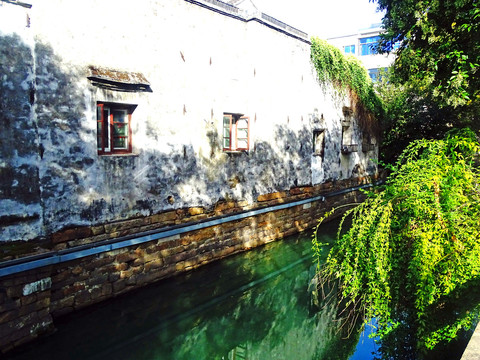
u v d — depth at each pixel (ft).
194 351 16.85
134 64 19.47
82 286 17.54
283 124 30.89
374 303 15.46
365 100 44.01
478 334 9.53
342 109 39.60
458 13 24.68
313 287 22.93
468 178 14.83
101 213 18.24
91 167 17.67
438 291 13.62
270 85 29.09
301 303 21.03
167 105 21.27
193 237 23.20
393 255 14.64
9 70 14.29
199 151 23.43
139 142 19.90
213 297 21.07
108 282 18.63
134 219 19.81
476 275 13.65
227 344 17.71
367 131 45.14
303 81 33.14
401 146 49.83
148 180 20.43
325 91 36.47
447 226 13.93
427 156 16.52
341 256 16.92
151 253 20.68
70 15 16.65
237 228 26.58
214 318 19.45
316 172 35.63
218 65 24.63
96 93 17.76
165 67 21.06
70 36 16.67
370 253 14.42
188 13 22.25
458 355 12.19
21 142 14.82
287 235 31.73
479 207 14.70
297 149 32.73
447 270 13.55
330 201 38.09
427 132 47.47
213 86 24.29
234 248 26.40
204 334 18.17
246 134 27.63
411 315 14.83
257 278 23.86
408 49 29.04
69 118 16.74
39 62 15.60
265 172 29.17
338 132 39.01
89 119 17.51
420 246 13.44
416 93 48.03
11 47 14.32
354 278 15.14
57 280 16.56
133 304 19.08
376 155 48.03
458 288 13.64
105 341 16.40
